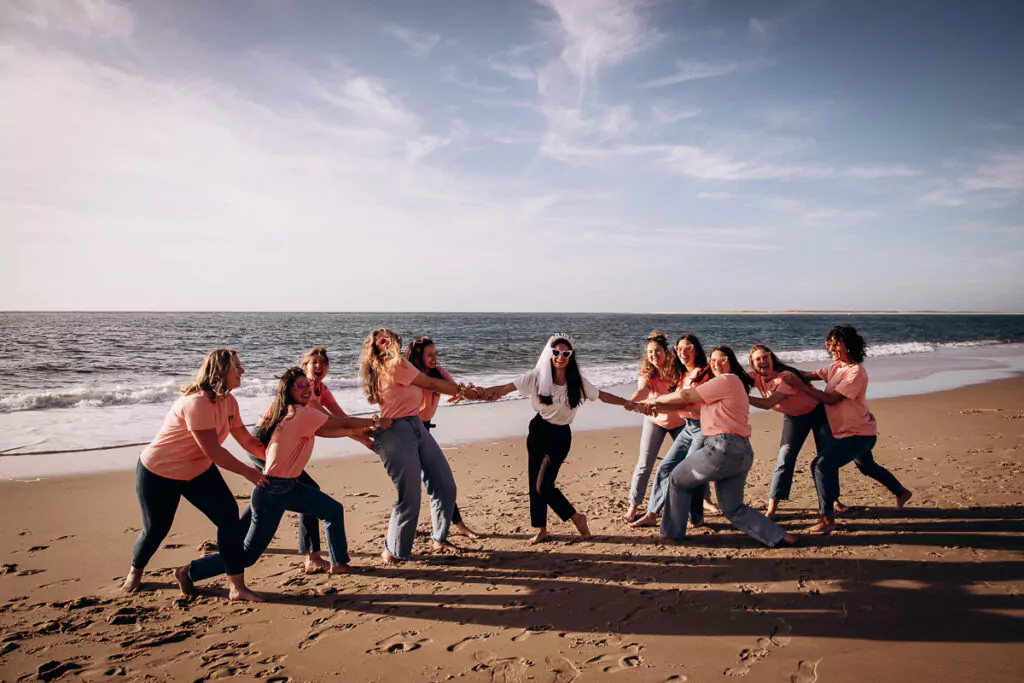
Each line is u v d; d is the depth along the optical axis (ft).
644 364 17.58
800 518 16.83
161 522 12.17
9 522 17.21
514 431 32.55
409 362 14.97
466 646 10.30
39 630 10.94
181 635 10.80
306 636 10.75
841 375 15.38
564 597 12.22
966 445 26.12
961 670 9.03
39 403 39.81
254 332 157.69
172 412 11.89
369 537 16.21
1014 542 14.20
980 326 287.07
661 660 9.64
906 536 14.92
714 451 14.21
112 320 259.80
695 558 14.12
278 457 12.57
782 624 10.77
